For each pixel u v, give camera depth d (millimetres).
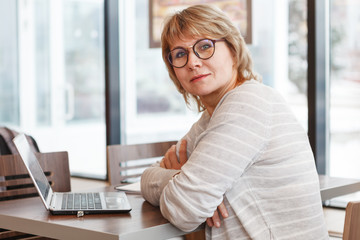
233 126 1568
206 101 1824
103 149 5551
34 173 1671
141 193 1861
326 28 3963
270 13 4238
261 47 4305
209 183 1536
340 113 3979
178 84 1935
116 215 1631
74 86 5762
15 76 6273
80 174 5812
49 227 1533
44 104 6055
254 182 1614
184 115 4773
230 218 1604
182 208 1520
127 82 5227
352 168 3963
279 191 1599
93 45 5535
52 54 5938
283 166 1604
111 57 5160
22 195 2279
